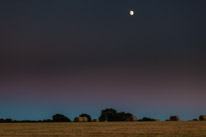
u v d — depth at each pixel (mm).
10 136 25812
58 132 28938
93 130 30781
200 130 29250
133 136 24875
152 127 34094
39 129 33000
